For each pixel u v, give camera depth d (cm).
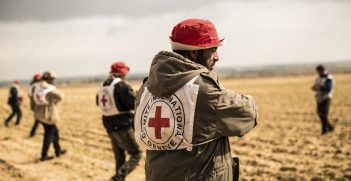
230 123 231
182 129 231
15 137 1332
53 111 952
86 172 850
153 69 241
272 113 1938
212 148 233
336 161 881
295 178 752
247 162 908
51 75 955
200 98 228
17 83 1670
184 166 232
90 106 2650
